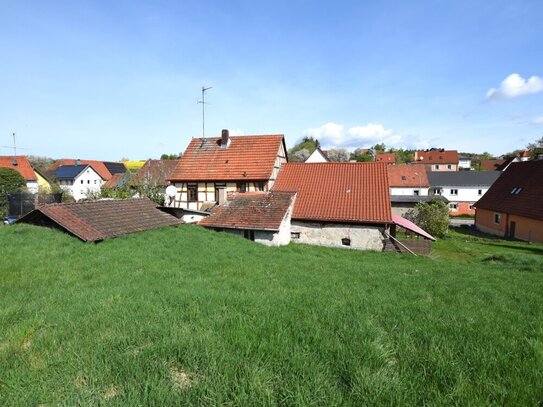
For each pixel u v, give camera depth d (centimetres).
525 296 724
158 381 312
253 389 296
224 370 328
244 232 1881
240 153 2595
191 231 1641
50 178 5409
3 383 325
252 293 645
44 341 410
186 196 2577
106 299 588
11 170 3142
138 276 805
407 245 1914
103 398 293
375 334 425
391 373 336
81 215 1390
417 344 409
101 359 356
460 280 916
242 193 2206
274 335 411
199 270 919
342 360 353
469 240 2744
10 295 633
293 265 1093
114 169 7025
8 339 425
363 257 1630
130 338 409
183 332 421
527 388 308
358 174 2303
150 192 2709
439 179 5097
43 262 916
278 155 2608
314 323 457
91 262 945
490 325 487
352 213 2000
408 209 3164
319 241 2038
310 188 2272
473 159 10181
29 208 2336
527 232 2667
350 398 289
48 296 629
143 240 1321
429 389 305
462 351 388
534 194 2723
